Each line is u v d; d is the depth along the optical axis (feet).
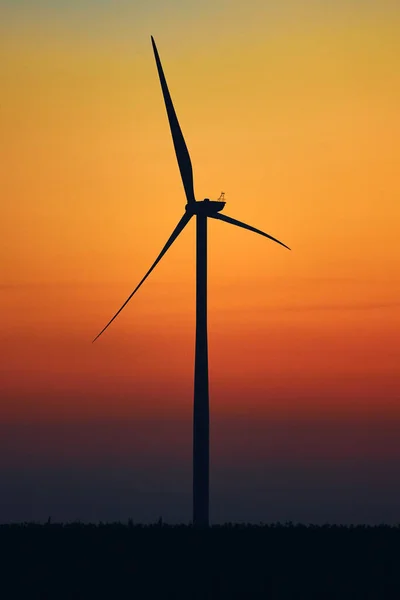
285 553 638.94
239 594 546.67
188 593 548.31
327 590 552.41
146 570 594.65
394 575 581.94
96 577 578.66
